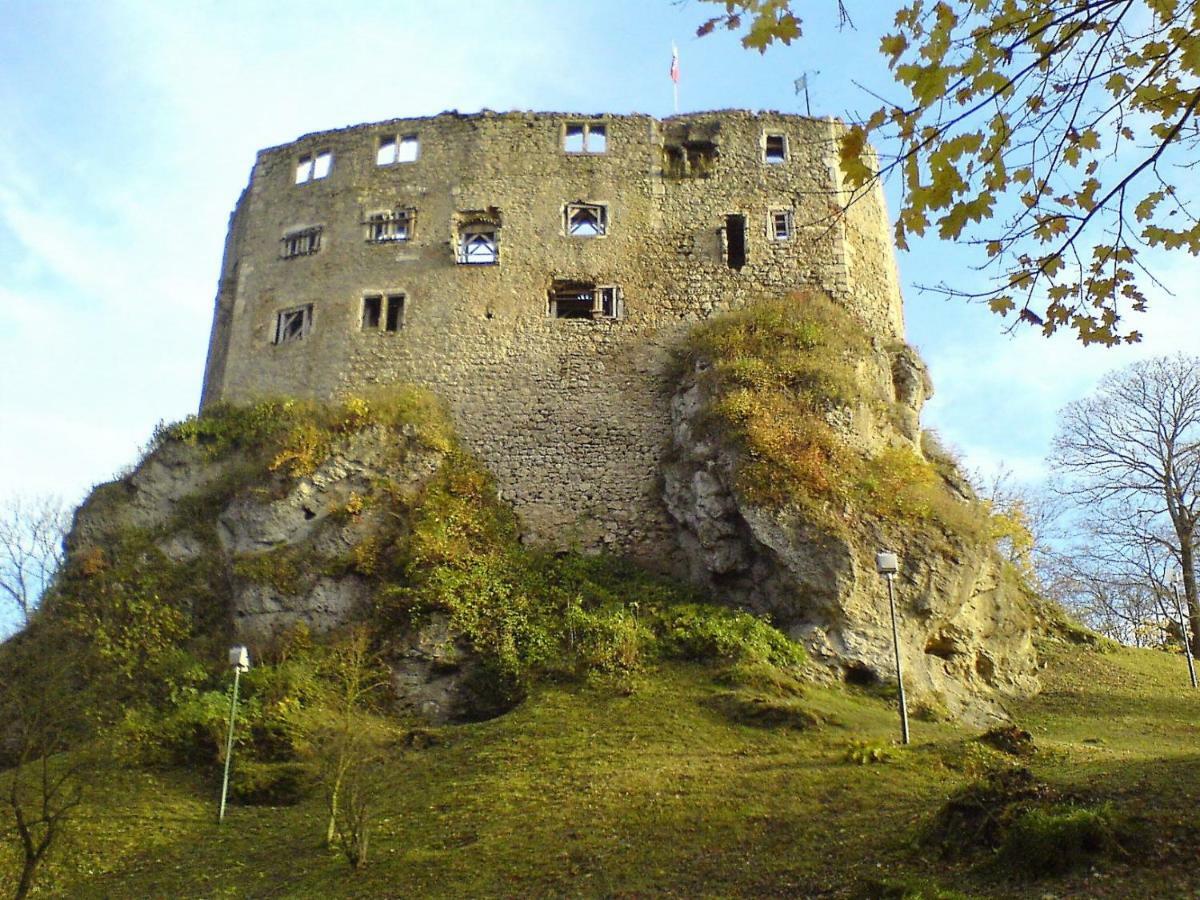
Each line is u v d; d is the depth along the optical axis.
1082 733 20.84
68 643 22.80
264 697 20.77
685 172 31.34
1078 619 32.16
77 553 25.47
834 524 22.81
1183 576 29.34
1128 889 9.67
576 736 18.36
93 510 26.31
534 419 27.95
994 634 24.59
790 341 27.12
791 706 18.89
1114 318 7.48
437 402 28.11
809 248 30.25
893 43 6.86
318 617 23.22
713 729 18.41
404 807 16.27
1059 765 15.28
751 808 14.20
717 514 24.08
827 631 22.05
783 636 22.05
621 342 28.97
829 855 12.15
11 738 20.00
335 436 26.06
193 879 14.88
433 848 14.44
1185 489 29.81
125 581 24.52
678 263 30.05
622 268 29.97
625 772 16.34
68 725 20.22
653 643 21.92
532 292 29.64
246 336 30.38
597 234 30.38
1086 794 11.82
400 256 30.27
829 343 27.27
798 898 11.07
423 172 31.28
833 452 24.27
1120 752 17.80
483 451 27.52
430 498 25.25
